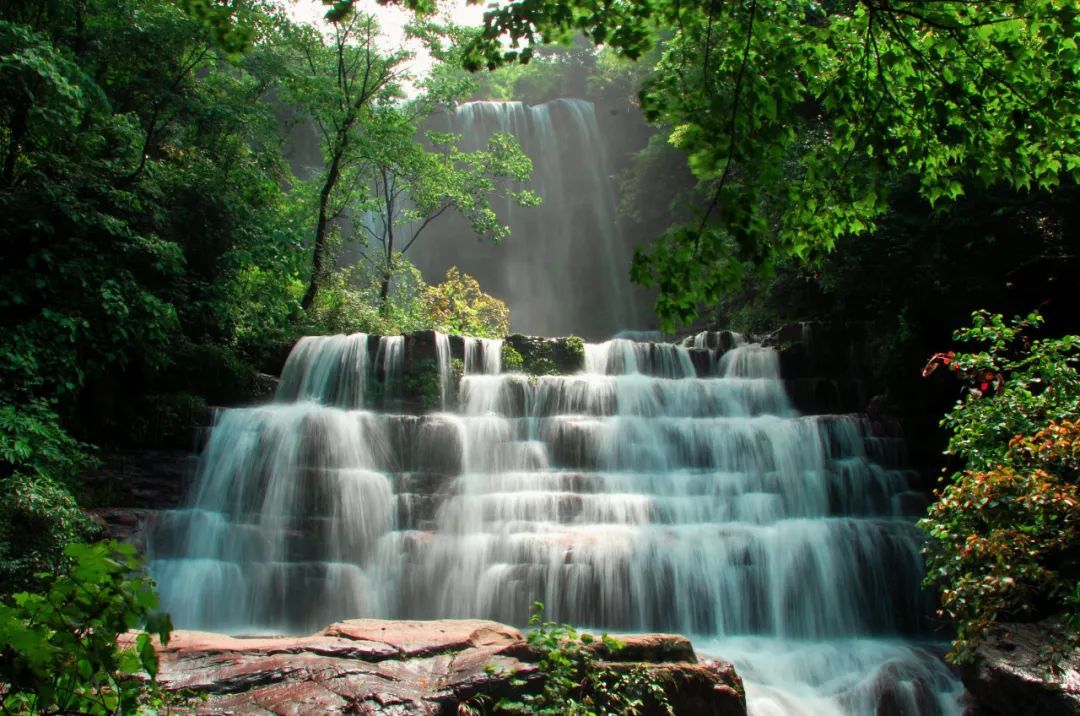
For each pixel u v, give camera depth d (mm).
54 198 11859
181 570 10914
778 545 11461
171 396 13500
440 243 35188
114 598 2516
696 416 15594
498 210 35312
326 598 11141
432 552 11469
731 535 11609
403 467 13555
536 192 35219
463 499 12375
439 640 7078
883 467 14102
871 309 17625
